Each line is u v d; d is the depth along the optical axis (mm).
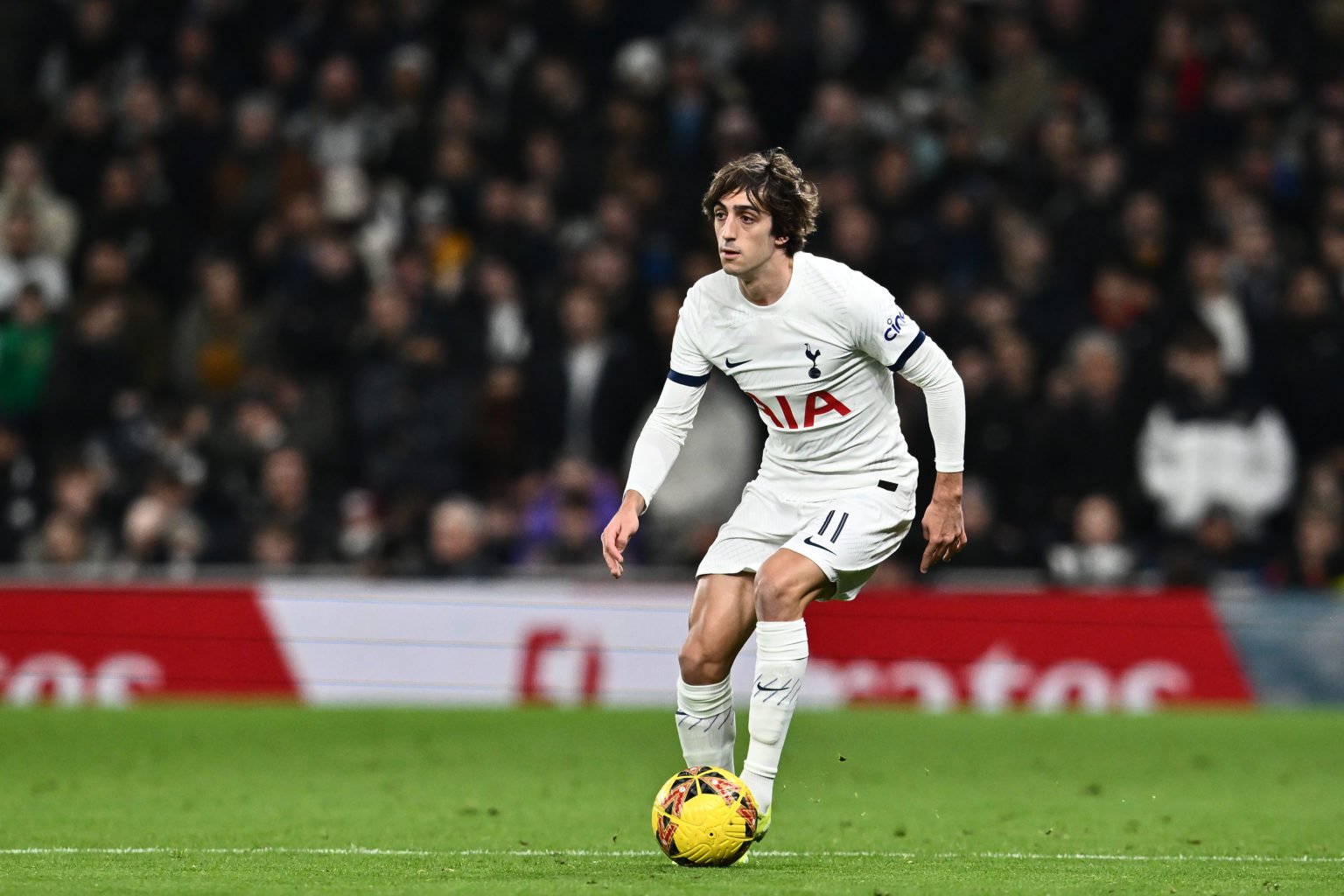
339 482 48438
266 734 36906
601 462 47031
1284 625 42875
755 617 21047
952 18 55750
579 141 54406
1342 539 45469
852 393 20828
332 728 38000
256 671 42281
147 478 48656
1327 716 41531
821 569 20297
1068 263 50719
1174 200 52906
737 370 20969
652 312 49000
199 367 51219
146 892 17672
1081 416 45781
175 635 42312
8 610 42156
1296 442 48500
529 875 19000
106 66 59938
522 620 42562
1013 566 44719
